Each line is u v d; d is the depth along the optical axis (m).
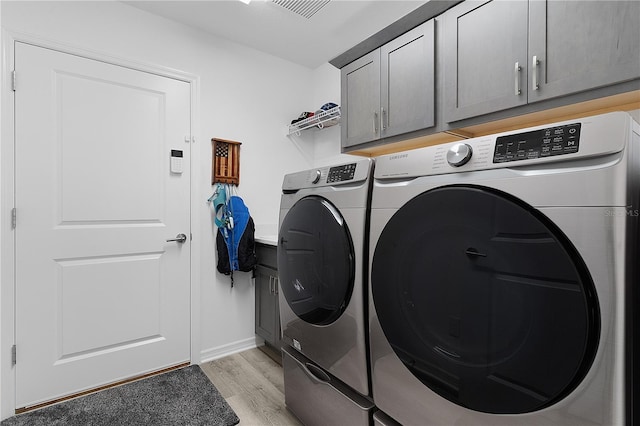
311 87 3.02
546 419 0.67
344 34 2.40
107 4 1.95
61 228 1.79
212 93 2.37
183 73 2.22
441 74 1.55
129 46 2.01
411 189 0.95
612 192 0.59
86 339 1.86
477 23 1.40
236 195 2.48
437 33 1.57
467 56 1.44
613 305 0.58
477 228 0.78
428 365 0.89
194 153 2.25
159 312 2.11
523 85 1.25
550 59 1.18
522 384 0.70
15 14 1.66
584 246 0.62
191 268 2.24
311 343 1.38
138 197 2.04
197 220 2.26
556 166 0.68
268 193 2.69
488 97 1.36
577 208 0.63
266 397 1.81
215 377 2.05
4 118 1.62
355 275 1.13
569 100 1.16
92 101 1.88
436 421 0.88
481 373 0.77
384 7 2.06
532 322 0.68
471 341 0.79
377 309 1.05
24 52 1.68
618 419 0.58
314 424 1.39
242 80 2.54
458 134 1.61
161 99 2.13
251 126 2.59
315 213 1.34
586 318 0.61
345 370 1.18
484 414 0.78
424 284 0.90
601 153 0.62
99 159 1.90
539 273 0.67
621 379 0.58
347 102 2.08
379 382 1.05
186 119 2.23
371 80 1.91
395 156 1.03
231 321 2.44
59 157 1.78
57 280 1.78
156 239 2.10
